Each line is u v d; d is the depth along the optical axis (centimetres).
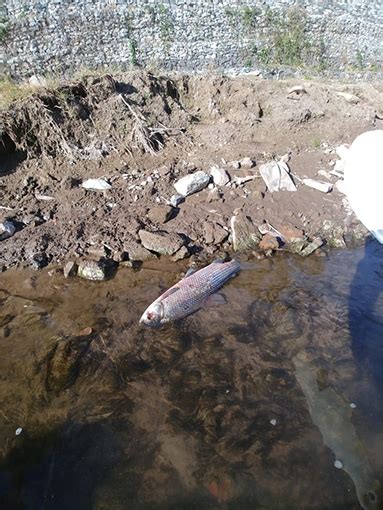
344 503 85
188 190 172
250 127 213
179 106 223
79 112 193
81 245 152
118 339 121
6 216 160
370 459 91
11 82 217
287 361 115
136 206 167
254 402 104
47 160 181
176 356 116
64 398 105
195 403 104
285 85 249
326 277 144
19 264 146
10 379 109
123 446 95
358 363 114
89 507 85
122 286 140
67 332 123
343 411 102
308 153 201
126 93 212
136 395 106
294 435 97
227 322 126
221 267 136
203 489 88
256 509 84
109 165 186
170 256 151
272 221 164
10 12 218
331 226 163
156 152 196
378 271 146
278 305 132
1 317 128
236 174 184
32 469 91
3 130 175
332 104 230
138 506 85
